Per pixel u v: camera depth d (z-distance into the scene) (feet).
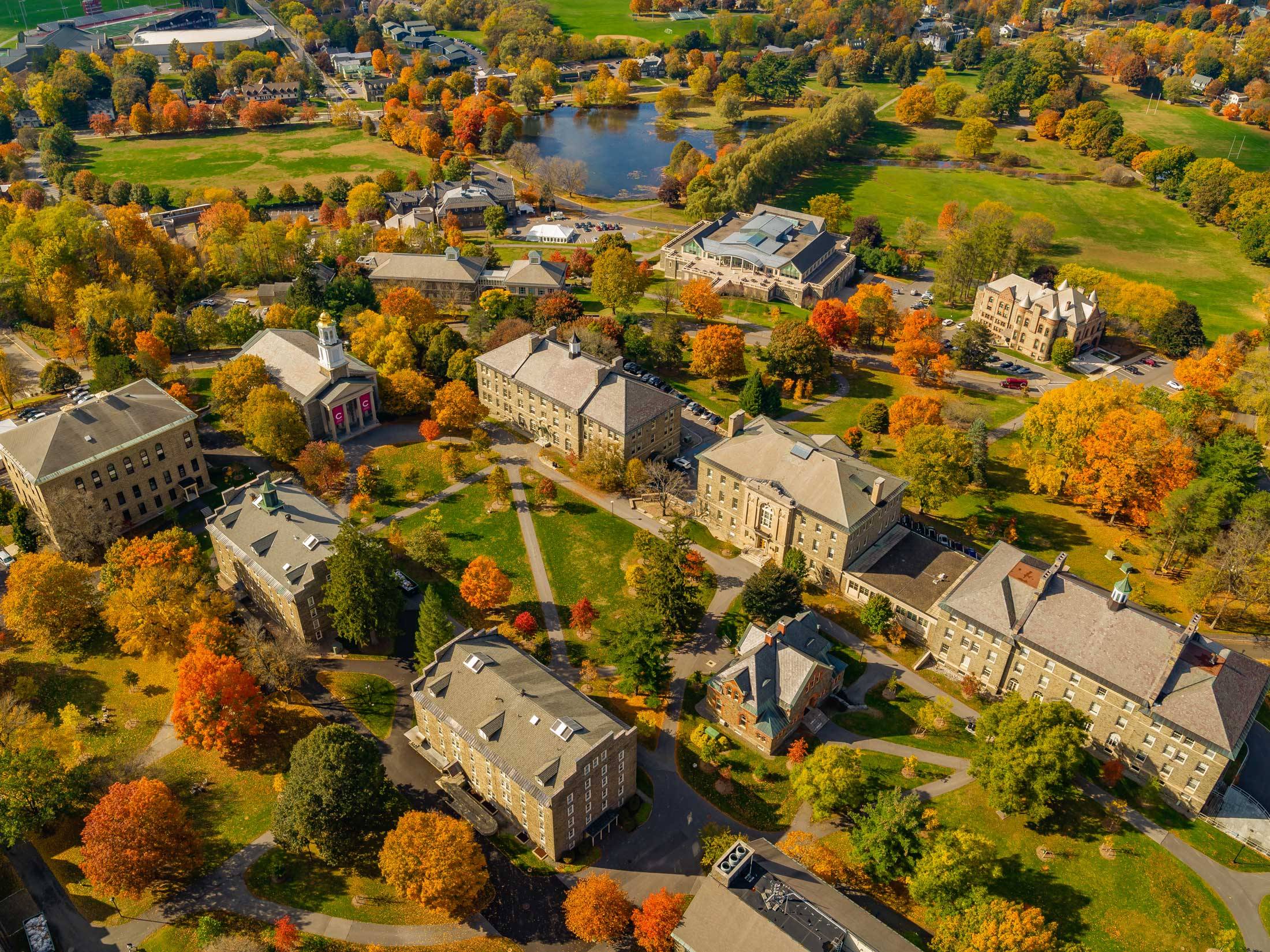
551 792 357.20
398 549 544.21
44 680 459.32
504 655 417.69
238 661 429.38
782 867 350.43
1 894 366.63
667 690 461.78
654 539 550.36
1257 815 407.23
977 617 453.17
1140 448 564.30
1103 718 425.28
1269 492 588.50
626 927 354.54
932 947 340.18
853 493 511.81
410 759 424.05
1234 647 494.59
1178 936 358.43
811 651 458.91
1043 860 384.06
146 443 558.97
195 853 374.84
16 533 528.22
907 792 408.67
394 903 366.02
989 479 633.61
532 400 643.45
